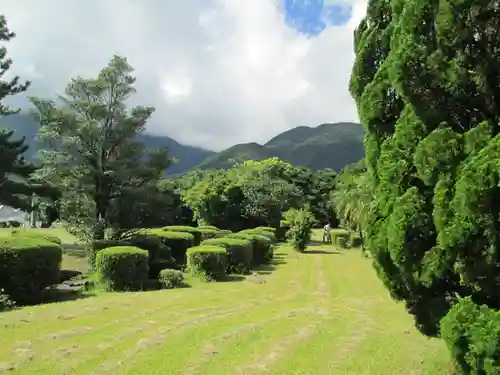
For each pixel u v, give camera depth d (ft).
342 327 28.14
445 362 21.11
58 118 58.95
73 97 61.21
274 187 128.98
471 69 13.99
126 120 60.59
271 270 64.08
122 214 62.13
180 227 76.07
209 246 53.83
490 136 13.28
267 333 25.84
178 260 60.85
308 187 201.46
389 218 15.38
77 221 60.13
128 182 62.34
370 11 19.39
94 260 51.52
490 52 13.74
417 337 25.77
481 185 11.95
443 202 13.14
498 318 12.19
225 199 123.54
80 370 18.61
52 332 23.88
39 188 70.69
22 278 33.50
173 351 21.67
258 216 125.80
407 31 14.94
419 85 14.62
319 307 35.58
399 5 16.52
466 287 13.69
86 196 60.90
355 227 102.89
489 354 11.98
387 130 17.20
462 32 13.80
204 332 25.40
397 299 17.44
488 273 12.64
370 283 54.08
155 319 28.19
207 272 49.55
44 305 31.55
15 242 34.45
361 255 90.27
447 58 14.19
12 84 77.87
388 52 18.24
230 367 19.85
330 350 23.02
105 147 60.44
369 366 20.67
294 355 21.98
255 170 149.48
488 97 14.19
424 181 14.01
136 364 19.63
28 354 20.15
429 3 14.43
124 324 26.48
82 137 59.93
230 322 28.30
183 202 126.82
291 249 101.24
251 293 41.75
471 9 13.50
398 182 15.30
